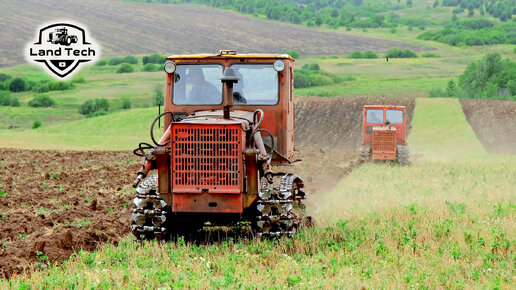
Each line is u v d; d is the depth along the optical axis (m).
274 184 17.64
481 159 57.97
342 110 124.19
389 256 15.09
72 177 37.44
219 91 18.55
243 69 18.56
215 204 16.09
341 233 17.69
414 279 13.12
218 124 15.91
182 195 16.16
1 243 17.55
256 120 18.38
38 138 99.38
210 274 13.61
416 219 20.03
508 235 17.34
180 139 16.03
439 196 26.58
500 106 123.62
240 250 15.82
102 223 20.38
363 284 12.77
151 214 16.98
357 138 101.25
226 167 15.98
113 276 13.38
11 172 40.09
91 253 16.05
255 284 12.83
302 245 16.30
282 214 16.98
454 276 13.59
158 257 15.30
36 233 18.56
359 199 25.31
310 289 12.40
